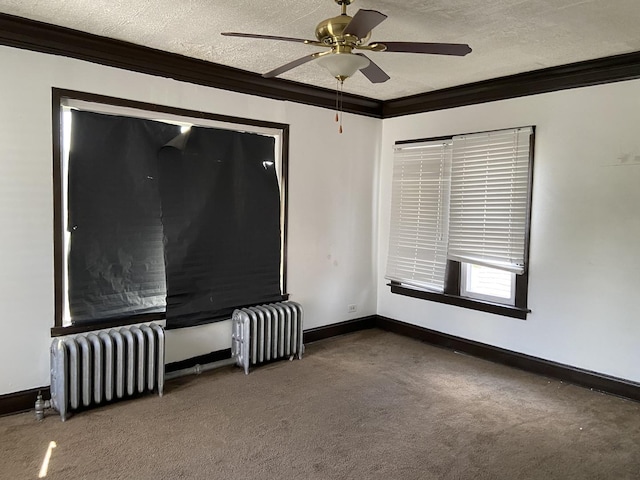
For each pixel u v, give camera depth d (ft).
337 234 15.75
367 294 16.88
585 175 11.69
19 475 7.74
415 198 15.71
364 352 14.40
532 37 9.82
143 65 11.23
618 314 11.28
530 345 12.91
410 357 13.99
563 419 10.09
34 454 8.38
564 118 12.01
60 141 10.26
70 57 10.25
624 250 11.14
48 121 10.05
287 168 14.23
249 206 13.48
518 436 9.34
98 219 10.91
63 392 9.56
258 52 11.16
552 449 8.86
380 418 10.03
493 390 11.60
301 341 13.74
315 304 15.35
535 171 12.60
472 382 12.11
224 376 12.28
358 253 16.47
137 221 11.47
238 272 13.33
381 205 16.85
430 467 8.22
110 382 10.22
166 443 8.85
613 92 11.16
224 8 8.59
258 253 13.73
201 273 12.57
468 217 14.10
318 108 14.89
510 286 13.34
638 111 10.81
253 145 13.52
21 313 9.93
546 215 12.42
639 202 10.87
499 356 13.56
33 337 10.09
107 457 8.34
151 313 11.74
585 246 11.75
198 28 9.64
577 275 11.93
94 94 10.63
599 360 11.63
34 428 9.32
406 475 7.98
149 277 11.70
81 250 10.69
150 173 11.63
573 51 10.70
